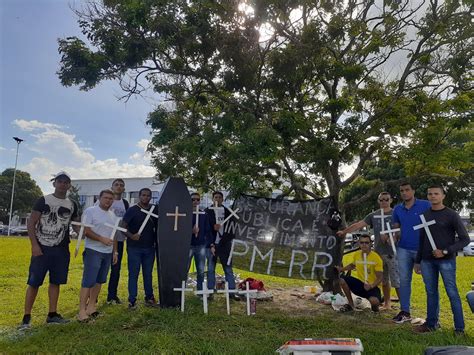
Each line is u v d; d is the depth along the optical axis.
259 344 5.48
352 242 17.59
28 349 5.20
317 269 8.24
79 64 7.55
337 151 8.10
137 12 7.14
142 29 7.53
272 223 8.52
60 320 6.41
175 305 7.16
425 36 8.40
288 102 8.96
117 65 7.82
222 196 8.66
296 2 7.70
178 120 8.23
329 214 8.39
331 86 9.73
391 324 6.87
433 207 6.30
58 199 6.42
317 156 8.09
